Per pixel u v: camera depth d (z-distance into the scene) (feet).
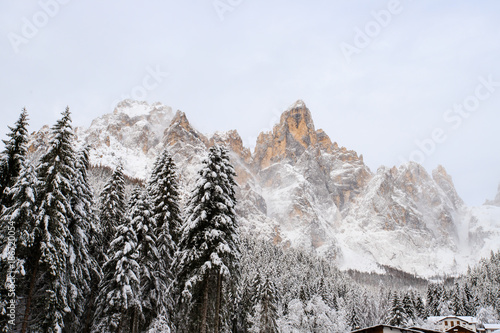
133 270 117.80
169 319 124.47
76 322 111.34
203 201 99.30
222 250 95.25
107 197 142.31
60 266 99.76
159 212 129.90
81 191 123.54
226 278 101.19
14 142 102.37
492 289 455.63
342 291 483.10
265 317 217.97
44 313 100.58
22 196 96.27
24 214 95.40
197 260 98.63
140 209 123.85
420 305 414.41
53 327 98.58
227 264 98.17
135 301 114.62
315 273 537.24
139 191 128.16
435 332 171.01
